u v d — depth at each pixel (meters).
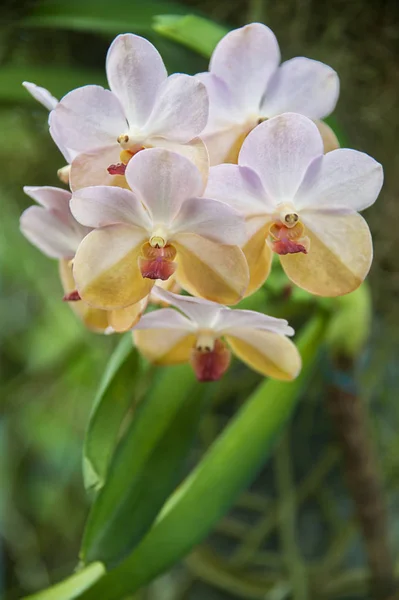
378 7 0.57
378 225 0.62
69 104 0.38
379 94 0.59
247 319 0.40
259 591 0.70
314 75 0.40
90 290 0.38
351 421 0.57
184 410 0.46
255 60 0.40
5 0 0.55
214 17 0.59
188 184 0.37
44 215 0.42
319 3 0.58
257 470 0.48
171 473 0.45
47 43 0.62
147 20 0.53
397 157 0.60
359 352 0.55
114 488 0.45
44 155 0.68
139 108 0.38
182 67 0.57
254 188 0.38
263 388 0.49
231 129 0.40
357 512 0.59
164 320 0.41
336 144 0.41
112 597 0.45
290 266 0.39
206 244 0.38
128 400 0.44
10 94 0.55
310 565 0.71
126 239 0.38
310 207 0.39
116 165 0.38
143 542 0.46
